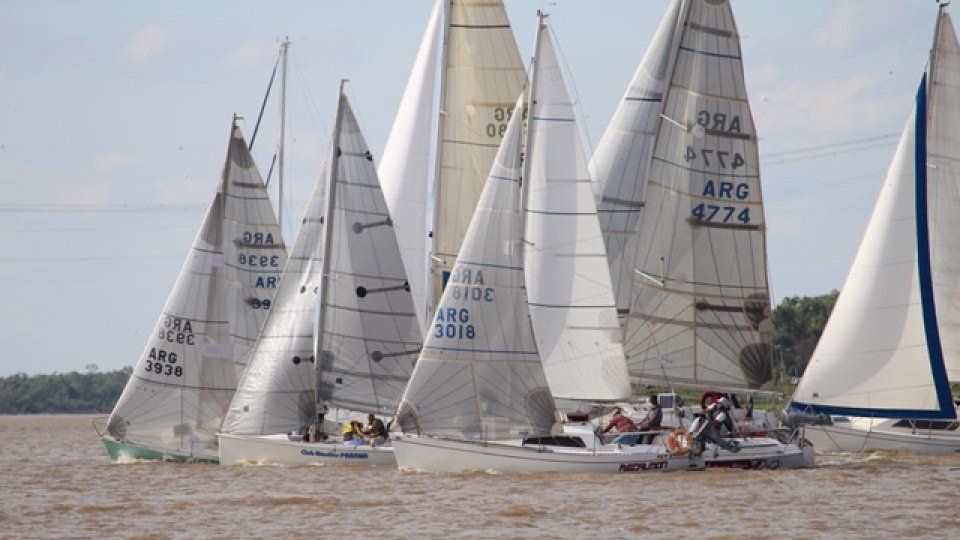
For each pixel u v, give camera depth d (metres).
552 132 167.00
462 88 192.25
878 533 113.06
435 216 191.75
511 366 157.50
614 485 142.75
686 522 118.62
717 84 174.50
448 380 157.00
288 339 177.12
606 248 179.00
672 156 174.25
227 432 175.25
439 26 198.38
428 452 156.12
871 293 175.12
